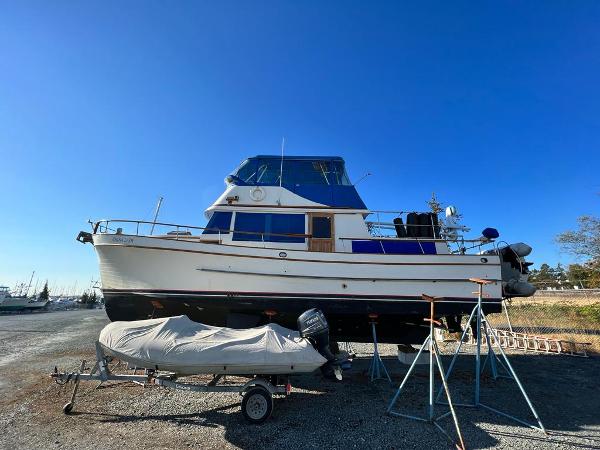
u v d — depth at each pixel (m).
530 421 5.28
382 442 4.48
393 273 7.50
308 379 7.60
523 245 8.38
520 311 18.95
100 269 7.39
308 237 8.12
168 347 5.04
